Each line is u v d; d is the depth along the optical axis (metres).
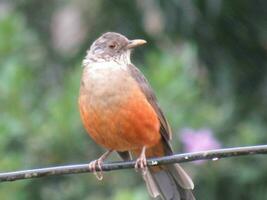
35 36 18.95
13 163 15.18
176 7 17.55
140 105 11.72
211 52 17.84
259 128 16.86
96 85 11.73
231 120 16.69
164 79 15.59
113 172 15.73
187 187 11.83
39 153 15.48
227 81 17.70
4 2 20.11
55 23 20.11
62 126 15.53
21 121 15.63
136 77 11.95
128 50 12.52
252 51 18.00
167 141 12.05
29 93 16.47
